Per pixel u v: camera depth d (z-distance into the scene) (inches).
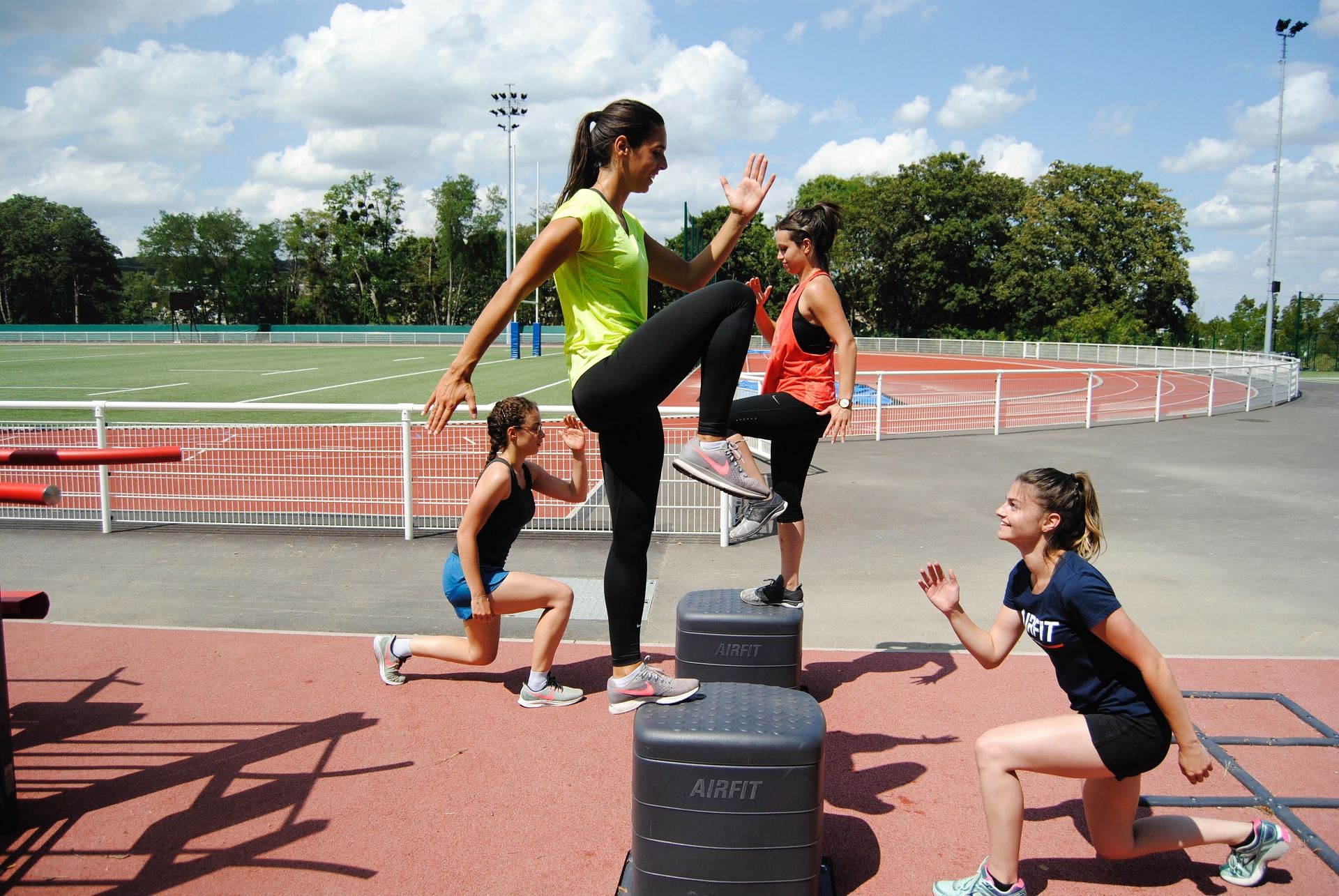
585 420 103.3
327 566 279.4
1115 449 546.6
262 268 3767.2
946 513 359.6
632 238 105.3
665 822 106.0
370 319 3619.6
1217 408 828.0
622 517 110.3
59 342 2596.0
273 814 134.0
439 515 340.2
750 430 161.9
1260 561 287.7
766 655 159.8
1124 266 2470.5
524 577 171.3
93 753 152.9
